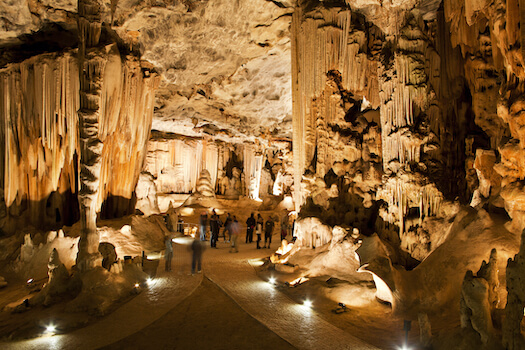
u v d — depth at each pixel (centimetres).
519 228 544
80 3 820
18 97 1162
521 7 458
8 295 872
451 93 915
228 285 802
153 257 1089
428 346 477
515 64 505
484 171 698
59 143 1179
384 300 651
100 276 735
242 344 532
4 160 1190
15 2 993
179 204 2128
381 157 999
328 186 1009
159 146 2225
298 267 888
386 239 850
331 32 991
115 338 561
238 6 1041
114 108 1156
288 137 2247
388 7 913
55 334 585
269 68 1409
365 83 1016
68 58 1127
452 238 637
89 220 779
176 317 633
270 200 2222
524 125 492
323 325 587
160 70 1354
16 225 1177
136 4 1024
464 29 792
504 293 495
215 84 1517
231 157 2514
